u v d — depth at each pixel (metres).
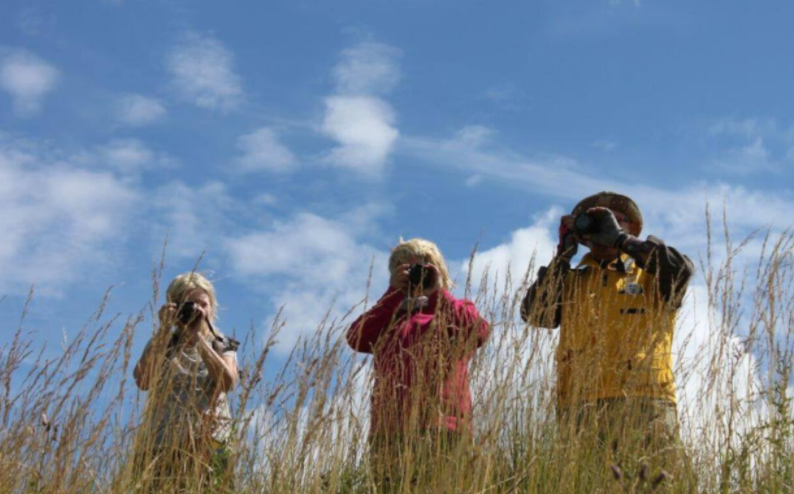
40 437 4.38
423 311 4.94
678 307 4.81
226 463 4.48
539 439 4.56
